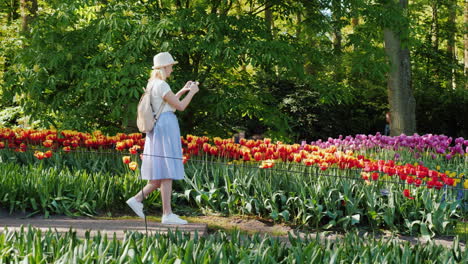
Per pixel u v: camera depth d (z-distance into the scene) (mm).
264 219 6168
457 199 6086
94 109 9070
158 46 8500
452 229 5805
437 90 18562
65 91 8820
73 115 8969
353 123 16828
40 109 9016
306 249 3213
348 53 10148
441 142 8594
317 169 6328
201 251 3062
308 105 16328
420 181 5980
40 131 7980
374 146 8883
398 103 11633
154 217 5961
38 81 8469
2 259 2977
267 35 8859
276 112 9688
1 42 12523
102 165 7352
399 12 9805
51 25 9023
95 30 8477
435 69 19719
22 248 3133
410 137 8773
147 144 5359
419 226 5863
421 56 19234
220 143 6867
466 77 19953
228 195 6312
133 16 8477
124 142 7047
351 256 3324
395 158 8227
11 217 5797
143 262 2904
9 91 8938
